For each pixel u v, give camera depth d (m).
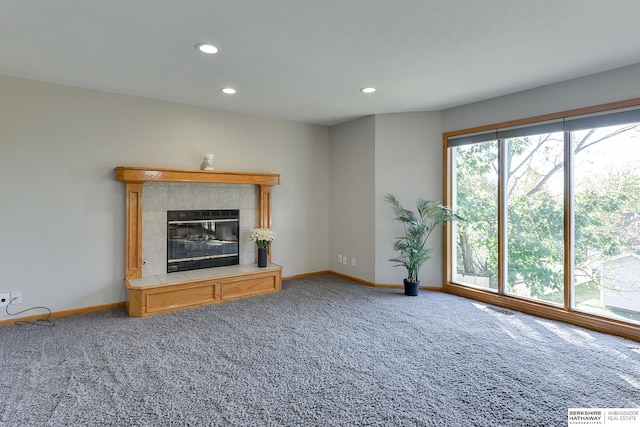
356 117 5.03
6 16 2.20
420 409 2.05
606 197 3.29
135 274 3.96
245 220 4.88
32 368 2.50
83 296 3.72
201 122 4.45
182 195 4.34
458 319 3.57
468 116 4.28
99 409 2.03
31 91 3.41
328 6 2.08
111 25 2.32
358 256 5.13
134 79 3.41
